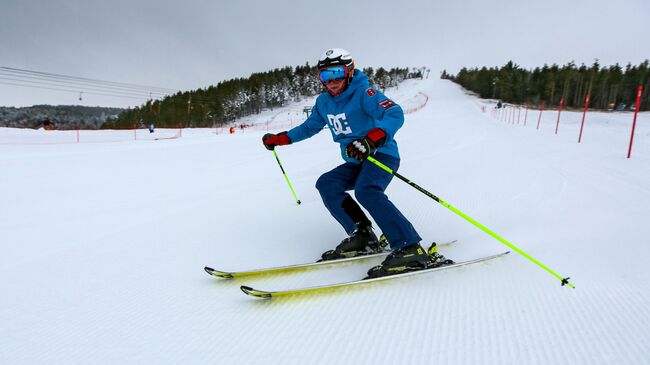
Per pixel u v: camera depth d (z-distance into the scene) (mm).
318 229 3355
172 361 1566
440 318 1825
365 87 2406
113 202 4637
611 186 4660
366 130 2469
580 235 2914
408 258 2205
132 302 2088
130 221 3744
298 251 2848
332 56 2318
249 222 3613
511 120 30156
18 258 2777
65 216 3994
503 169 5996
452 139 11414
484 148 8945
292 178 5988
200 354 1607
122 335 1767
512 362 1486
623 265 2344
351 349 1604
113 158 9211
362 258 2580
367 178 2301
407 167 6461
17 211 4227
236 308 1995
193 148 11609
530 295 2023
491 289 2105
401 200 4266
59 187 5617
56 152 10656
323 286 2111
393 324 1786
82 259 2740
